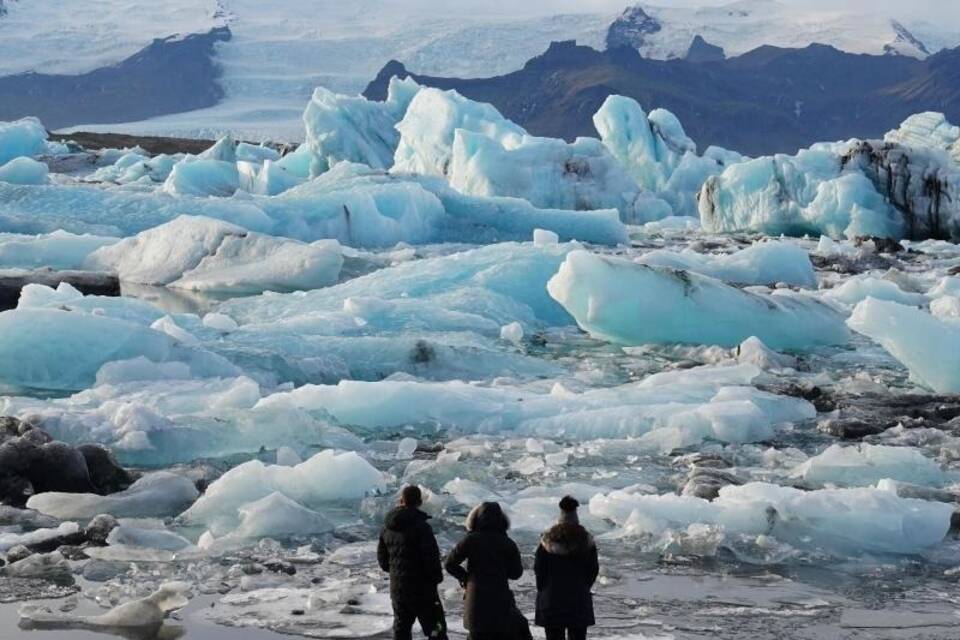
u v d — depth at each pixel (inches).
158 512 524.1
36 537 472.1
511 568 326.3
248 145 3934.5
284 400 697.6
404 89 3171.8
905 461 584.1
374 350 875.4
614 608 401.7
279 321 1006.4
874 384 838.5
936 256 1846.7
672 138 3097.9
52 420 621.9
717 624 387.2
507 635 319.9
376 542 479.2
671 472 594.2
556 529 331.6
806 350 1026.1
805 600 414.0
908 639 376.2
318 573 437.7
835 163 2301.9
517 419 700.7
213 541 471.5
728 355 950.4
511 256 1225.4
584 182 2503.7
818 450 652.1
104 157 3720.5
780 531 484.1
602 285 994.1
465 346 899.4
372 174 2016.5
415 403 706.8
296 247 1357.0
